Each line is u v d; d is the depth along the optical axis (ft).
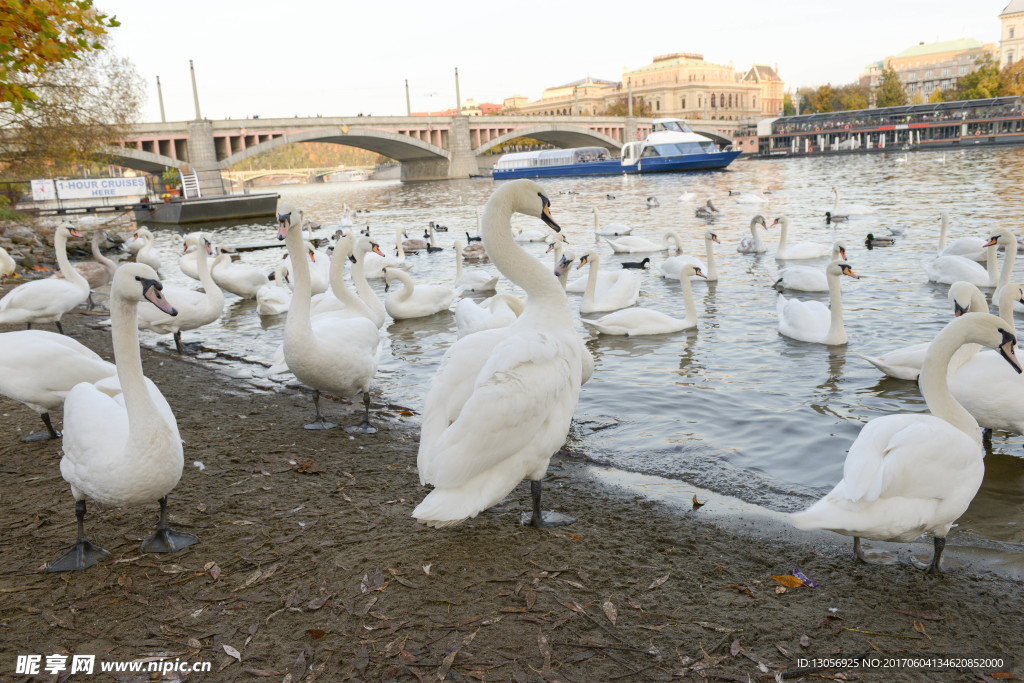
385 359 33.91
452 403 15.62
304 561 14.87
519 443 14.44
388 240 93.76
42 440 22.20
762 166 262.06
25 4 25.55
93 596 13.83
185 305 34.42
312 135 277.85
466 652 11.93
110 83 113.39
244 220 140.87
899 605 13.43
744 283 50.11
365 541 15.64
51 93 106.32
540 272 16.78
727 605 13.33
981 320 15.23
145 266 13.76
